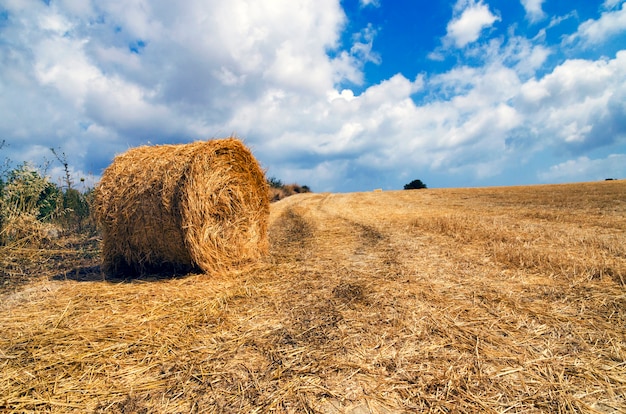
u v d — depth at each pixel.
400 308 3.79
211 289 4.70
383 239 8.12
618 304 3.62
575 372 2.51
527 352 2.80
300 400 2.29
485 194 21.64
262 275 5.37
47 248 6.96
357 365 2.67
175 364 2.78
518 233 7.71
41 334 3.31
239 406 2.25
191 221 5.19
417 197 22.64
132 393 2.42
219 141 5.72
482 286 4.41
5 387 2.47
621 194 15.83
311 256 6.64
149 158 5.57
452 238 7.73
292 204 20.20
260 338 3.20
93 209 5.71
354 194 29.22
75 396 2.38
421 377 2.51
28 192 6.62
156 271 5.76
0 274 5.46
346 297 4.21
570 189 20.80
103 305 4.10
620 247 5.82
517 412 2.14
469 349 2.88
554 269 4.90
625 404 2.18
